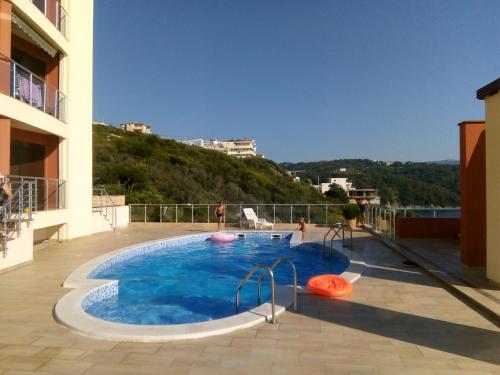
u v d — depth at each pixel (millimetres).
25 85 11578
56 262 10031
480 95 7426
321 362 4180
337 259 12062
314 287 6859
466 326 5293
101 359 4250
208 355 4359
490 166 7297
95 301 7277
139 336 4773
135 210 20234
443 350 4504
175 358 4277
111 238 14820
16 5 10695
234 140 115375
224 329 5043
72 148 14336
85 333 4957
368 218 18281
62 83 14180
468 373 3938
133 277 9984
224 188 41000
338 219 19453
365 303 6355
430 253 10797
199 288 9117
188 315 7172
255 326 5297
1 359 4246
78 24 14859
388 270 8969
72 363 4148
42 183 12781
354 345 4645
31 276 8414
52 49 13391
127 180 33531
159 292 8695
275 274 10766
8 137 10281
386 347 4586
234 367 4062
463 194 8680
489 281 7258
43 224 11984
